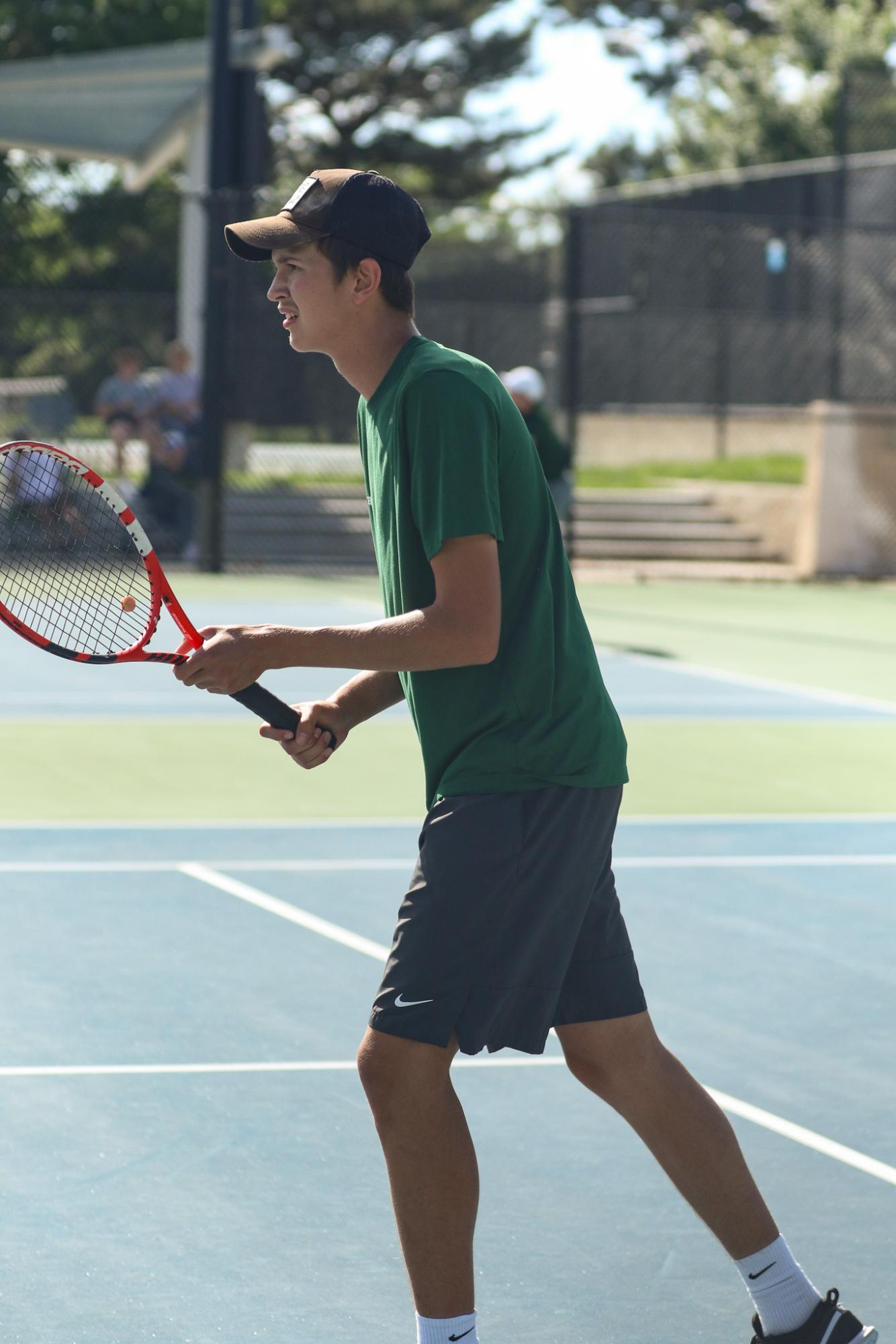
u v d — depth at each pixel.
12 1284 9.26
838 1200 10.67
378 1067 8.00
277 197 51.44
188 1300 9.14
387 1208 10.41
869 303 61.66
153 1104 11.98
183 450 53.06
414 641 7.89
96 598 10.18
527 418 40.81
